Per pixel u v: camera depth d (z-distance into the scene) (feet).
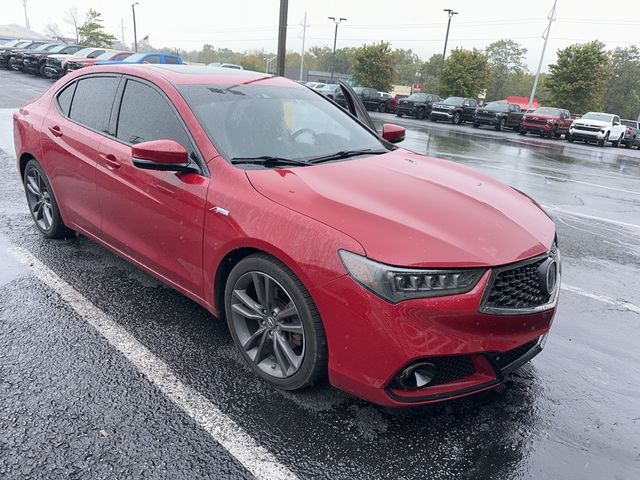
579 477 7.71
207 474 7.37
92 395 8.91
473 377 8.21
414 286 7.45
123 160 11.51
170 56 72.64
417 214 8.46
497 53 306.76
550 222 9.96
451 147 51.83
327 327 8.04
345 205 8.45
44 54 87.04
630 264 17.51
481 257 7.71
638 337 12.21
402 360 7.51
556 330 12.35
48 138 14.20
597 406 9.41
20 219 17.79
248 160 10.00
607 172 44.32
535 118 85.92
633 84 267.18
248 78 12.79
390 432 8.38
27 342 10.37
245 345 9.69
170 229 10.53
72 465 7.38
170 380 9.44
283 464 7.63
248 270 9.14
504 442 8.32
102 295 12.52
